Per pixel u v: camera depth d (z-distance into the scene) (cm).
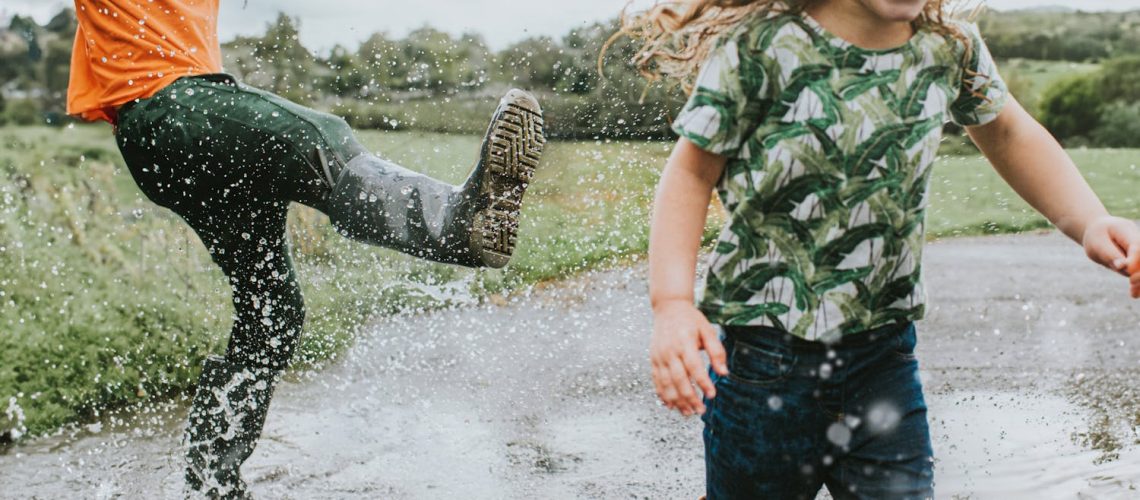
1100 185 1014
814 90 173
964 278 595
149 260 504
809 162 173
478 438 335
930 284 581
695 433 341
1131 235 181
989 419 345
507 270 563
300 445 329
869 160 173
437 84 789
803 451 181
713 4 193
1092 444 318
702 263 480
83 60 269
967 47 185
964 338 459
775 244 177
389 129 741
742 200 178
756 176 176
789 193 175
